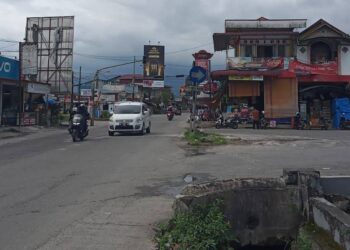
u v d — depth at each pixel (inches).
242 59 1493.6
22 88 1423.5
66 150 737.0
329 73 1459.2
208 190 285.9
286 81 1449.3
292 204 286.2
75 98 2659.9
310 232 254.4
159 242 252.5
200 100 2226.9
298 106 1450.5
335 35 1489.9
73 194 385.7
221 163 562.9
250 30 1601.9
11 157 653.9
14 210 330.6
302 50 1542.8
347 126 1360.7
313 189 281.6
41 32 1769.2
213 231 248.8
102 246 250.5
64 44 1754.4
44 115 1550.2
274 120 1444.4
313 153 658.2
